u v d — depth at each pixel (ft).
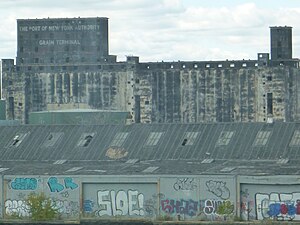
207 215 524.52
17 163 598.34
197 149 579.89
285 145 568.82
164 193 531.91
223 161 566.36
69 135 615.57
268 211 515.50
